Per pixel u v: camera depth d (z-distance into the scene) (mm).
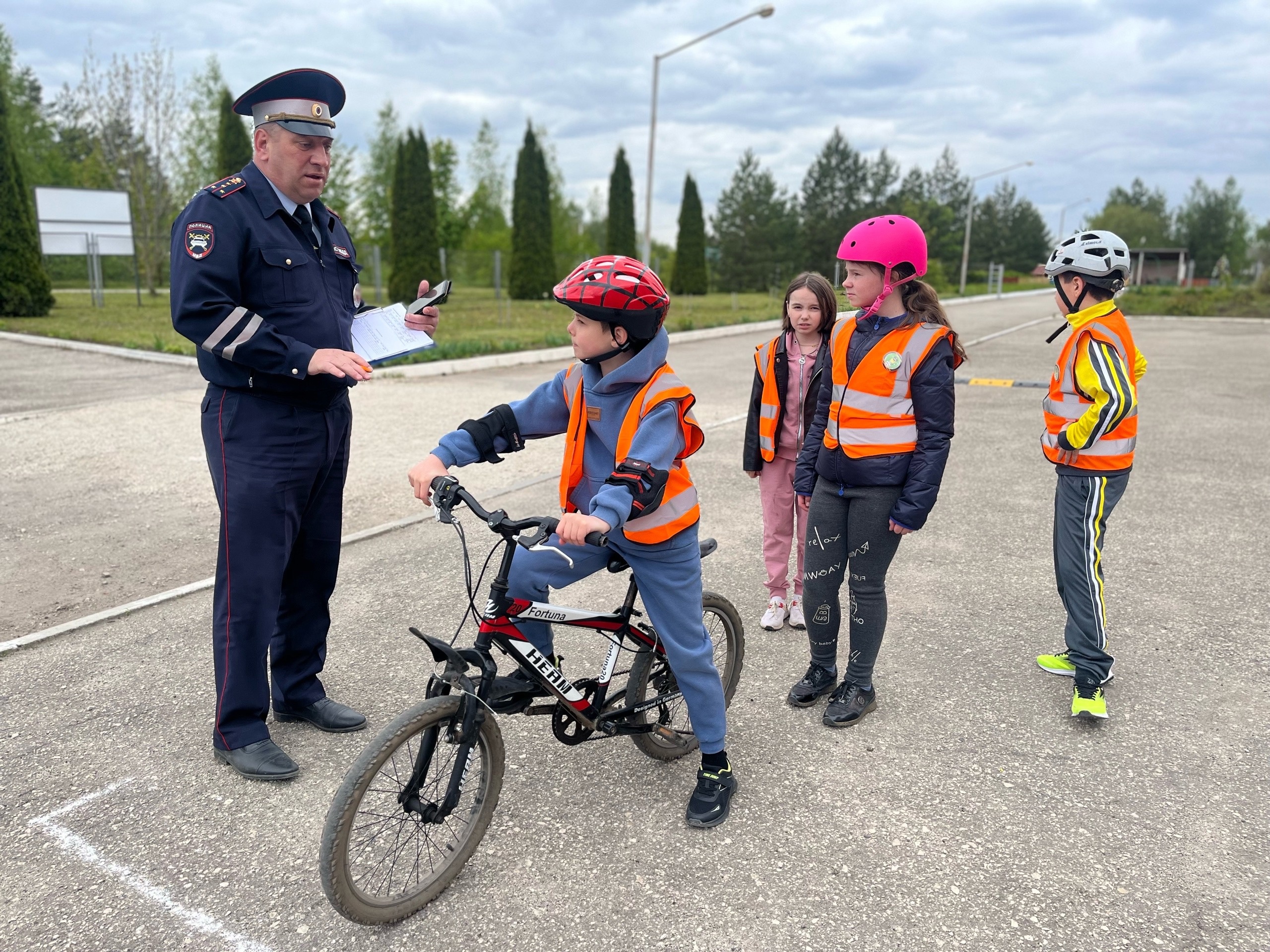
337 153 40156
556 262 36750
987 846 2785
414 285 30859
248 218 2984
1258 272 62125
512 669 3928
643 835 2863
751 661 4141
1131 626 4395
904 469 3270
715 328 22688
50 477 7082
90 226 24844
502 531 2414
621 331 2498
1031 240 87125
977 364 15172
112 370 12695
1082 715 3545
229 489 3088
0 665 4027
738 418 9883
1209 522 6055
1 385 11289
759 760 3301
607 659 2949
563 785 3152
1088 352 3371
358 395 11172
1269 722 3504
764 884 2621
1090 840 2807
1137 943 2369
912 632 4375
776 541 4402
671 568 2742
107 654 4133
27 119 51812
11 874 2678
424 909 2535
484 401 10711
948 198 84312
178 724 3543
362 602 4730
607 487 2404
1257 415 10148
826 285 4027
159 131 30688
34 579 5043
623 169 42000
